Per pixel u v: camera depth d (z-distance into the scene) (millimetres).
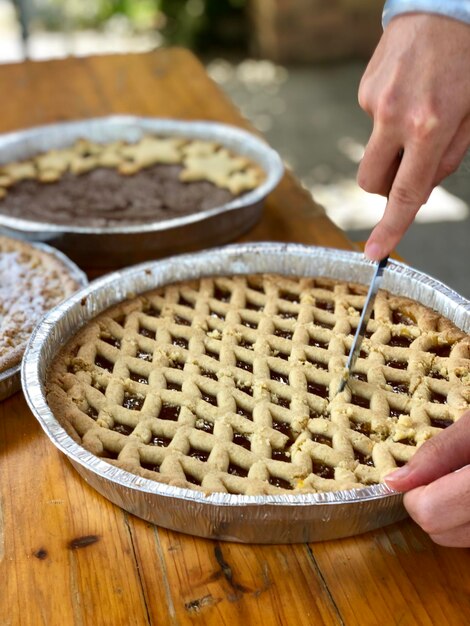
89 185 940
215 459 546
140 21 2785
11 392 631
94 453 548
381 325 668
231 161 975
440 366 625
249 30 2684
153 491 497
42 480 562
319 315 688
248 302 716
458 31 447
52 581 494
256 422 579
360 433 567
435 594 483
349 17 2537
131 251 786
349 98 2361
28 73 1248
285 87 2443
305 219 866
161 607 478
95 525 529
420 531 521
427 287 686
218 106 1135
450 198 1814
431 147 455
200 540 518
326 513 490
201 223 786
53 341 637
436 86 451
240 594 485
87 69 1260
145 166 976
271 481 540
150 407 592
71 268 750
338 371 618
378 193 507
